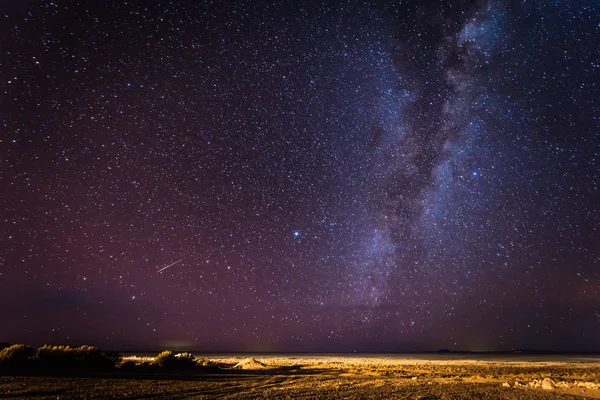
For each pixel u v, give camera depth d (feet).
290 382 80.33
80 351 82.89
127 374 76.48
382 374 109.81
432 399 57.06
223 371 103.04
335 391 64.34
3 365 69.21
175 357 103.45
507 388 74.64
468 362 214.90
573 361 240.94
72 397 47.06
